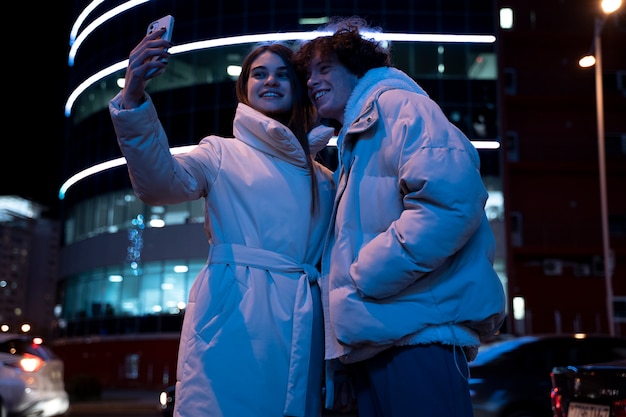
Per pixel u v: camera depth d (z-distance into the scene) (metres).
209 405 2.41
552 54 31.62
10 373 9.68
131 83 2.36
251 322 2.50
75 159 35.62
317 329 2.66
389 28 29.69
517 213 30.12
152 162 2.42
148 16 32.62
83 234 33.88
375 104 2.47
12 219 129.75
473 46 30.08
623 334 29.16
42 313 128.88
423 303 2.23
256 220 2.64
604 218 21.77
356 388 2.52
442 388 2.22
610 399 5.08
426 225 2.14
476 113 29.64
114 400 22.75
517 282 29.36
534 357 7.78
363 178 2.46
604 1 17.94
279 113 2.96
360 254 2.27
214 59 30.64
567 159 30.69
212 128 30.02
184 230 29.86
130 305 30.44
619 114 31.36
